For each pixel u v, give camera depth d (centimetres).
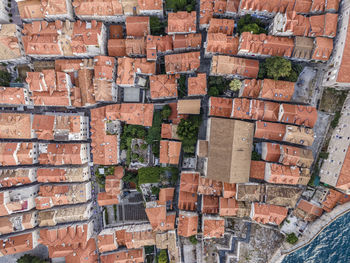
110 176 7169
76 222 7300
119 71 6581
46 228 7056
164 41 6481
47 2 6450
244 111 6362
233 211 6600
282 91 6159
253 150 6862
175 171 6975
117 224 7700
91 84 6931
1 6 6700
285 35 6194
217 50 6331
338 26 6050
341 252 6550
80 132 6888
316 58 6147
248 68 6234
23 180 6900
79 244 7125
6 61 6931
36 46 6575
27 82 6575
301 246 6347
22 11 6644
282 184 6650
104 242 6981
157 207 6912
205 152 6488
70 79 7038
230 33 6400
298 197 6575
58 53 6756
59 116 6888
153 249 7506
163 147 6769
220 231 6575
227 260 6925
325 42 5991
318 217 6538
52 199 6988
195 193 6900
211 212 6838
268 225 6844
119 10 6506
